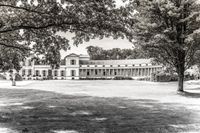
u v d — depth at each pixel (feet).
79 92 100.83
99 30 43.37
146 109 52.80
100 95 87.35
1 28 42.01
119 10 40.24
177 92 91.20
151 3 87.04
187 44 85.87
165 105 59.77
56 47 49.85
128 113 47.24
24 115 44.88
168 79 209.77
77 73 347.77
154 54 95.20
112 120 40.32
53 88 125.80
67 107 55.77
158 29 89.51
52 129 33.81
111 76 355.15
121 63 354.74
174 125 36.52
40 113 47.21
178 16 84.12
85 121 39.42
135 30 88.07
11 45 48.65
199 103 63.77
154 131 32.83
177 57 90.74
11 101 67.82
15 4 43.32
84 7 38.99
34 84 166.81
